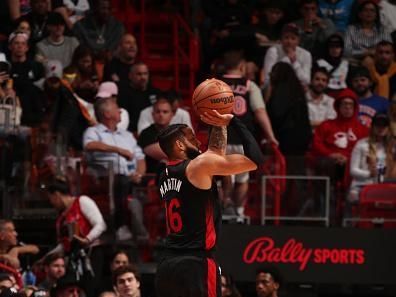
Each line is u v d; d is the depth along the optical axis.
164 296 14.23
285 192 24.67
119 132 25.03
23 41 27.92
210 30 32.66
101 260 23.55
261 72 30.22
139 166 25.25
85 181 24.11
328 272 24.34
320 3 32.88
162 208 24.25
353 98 26.66
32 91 26.61
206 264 14.09
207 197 14.17
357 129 26.67
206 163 13.97
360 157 25.17
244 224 24.34
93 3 31.20
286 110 26.95
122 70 29.31
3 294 18.58
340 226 24.55
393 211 24.67
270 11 32.19
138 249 24.20
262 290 22.22
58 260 22.16
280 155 24.70
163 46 33.91
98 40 30.77
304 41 31.56
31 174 24.48
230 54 25.86
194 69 33.31
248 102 25.44
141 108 28.00
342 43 30.94
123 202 24.12
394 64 31.20
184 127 14.61
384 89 30.94
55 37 29.69
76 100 25.77
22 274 23.25
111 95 27.62
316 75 29.03
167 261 14.20
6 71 25.58
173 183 14.25
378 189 24.70
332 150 26.47
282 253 24.31
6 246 23.08
